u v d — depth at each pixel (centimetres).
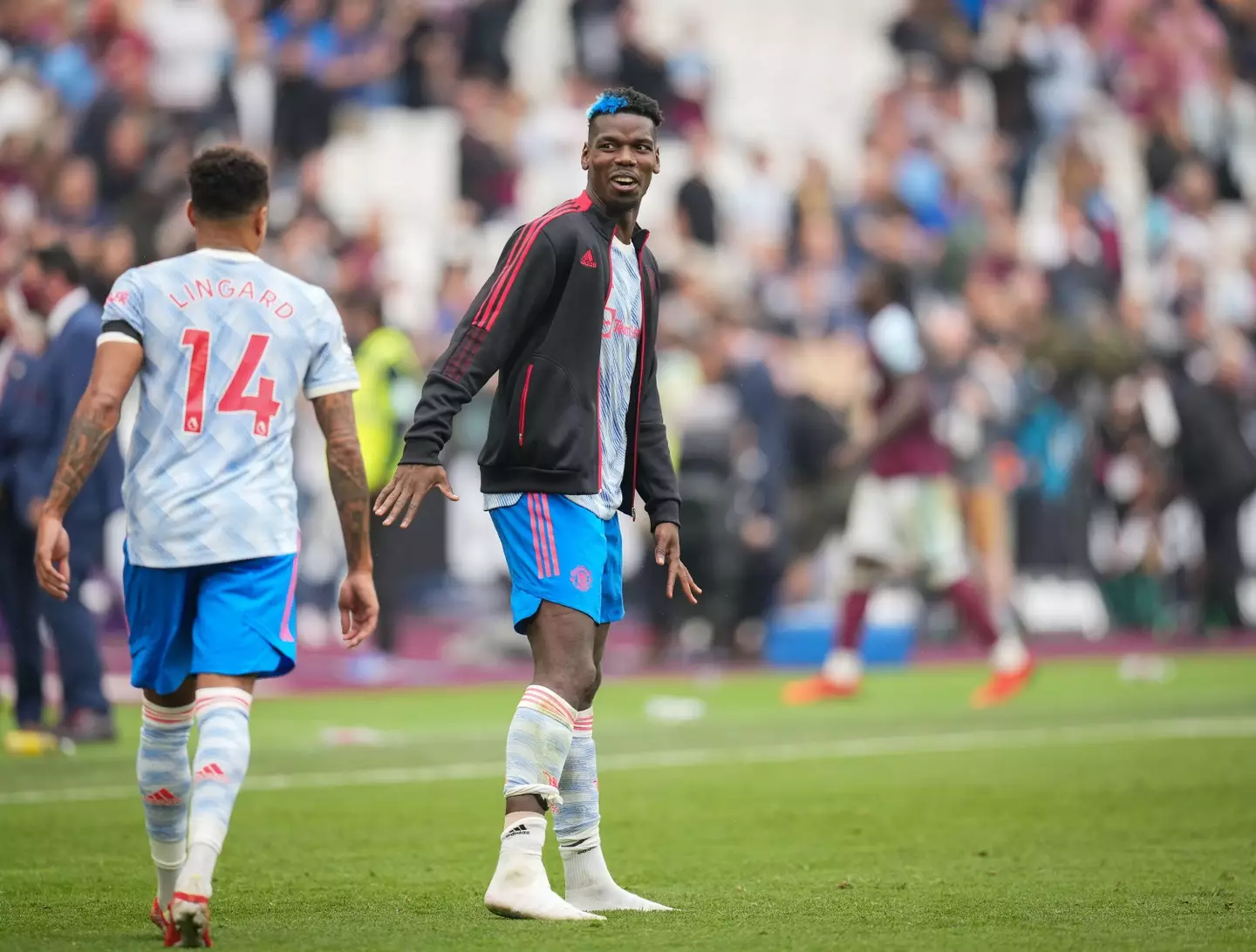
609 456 1798
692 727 3975
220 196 1641
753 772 3216
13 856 2244
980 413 4669
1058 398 6531
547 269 1739
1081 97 8744
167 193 5741
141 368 1616
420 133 7288
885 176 7494
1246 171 9275
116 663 4975
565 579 1745
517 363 1759
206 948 1532
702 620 5488
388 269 6338
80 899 1917
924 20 8462
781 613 5866
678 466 5469
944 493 4503
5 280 5228
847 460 4597
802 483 6072
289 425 1641
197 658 1574
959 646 6203
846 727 3972
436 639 5881
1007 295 6675
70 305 3309
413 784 3028
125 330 1603
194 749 3328
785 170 8219
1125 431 6469
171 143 6034
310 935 1631
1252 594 6881
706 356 5459
